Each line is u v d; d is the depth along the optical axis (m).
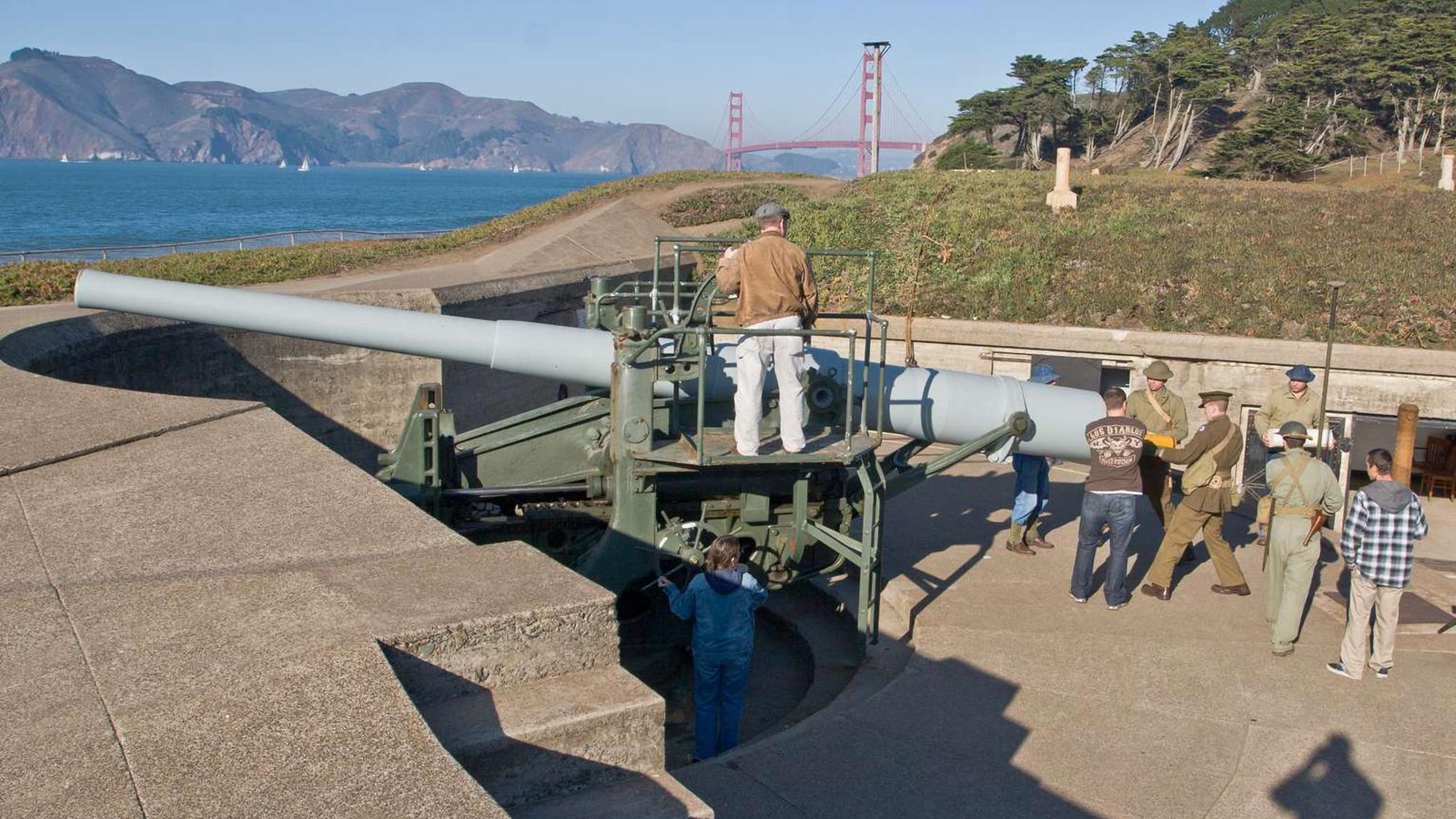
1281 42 95.12
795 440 6.48
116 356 9.38
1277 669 6.50
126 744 2.52
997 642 6.88
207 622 3.19
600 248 21.31
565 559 7.67
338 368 11.55
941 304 17.09
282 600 3.36
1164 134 80.62
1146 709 5.96
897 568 8.38
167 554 3.86
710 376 7.09
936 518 9.86
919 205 23.42
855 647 7.46
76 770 2.41
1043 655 6.68
